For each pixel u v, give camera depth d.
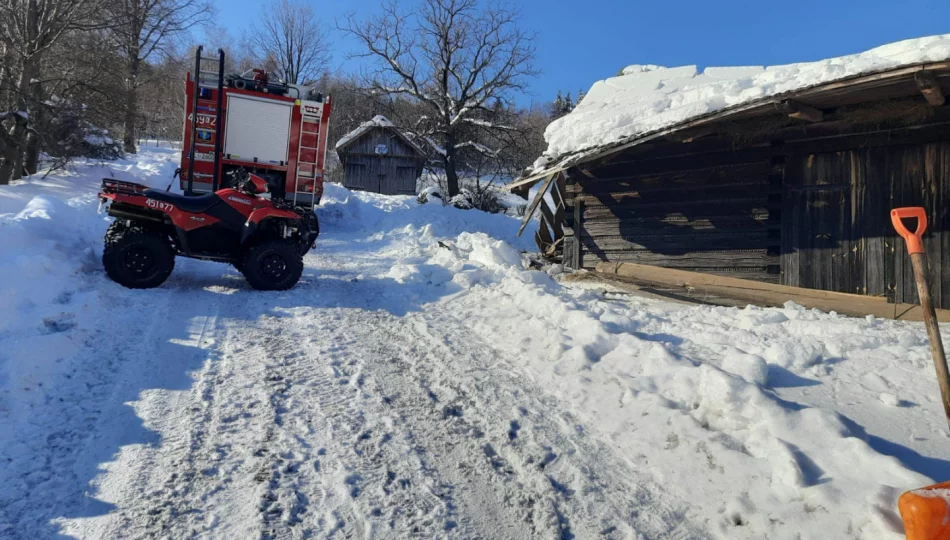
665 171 9.51
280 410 4.31
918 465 3.14
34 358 4.54
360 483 3.46
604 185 10.33
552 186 11.47
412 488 3.43
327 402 4.48
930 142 6.92
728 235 8.80
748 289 7.57
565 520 3.15
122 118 18.98
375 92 28.14
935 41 6.09
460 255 10.77
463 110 26.73
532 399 4.52
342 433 4.02
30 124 16.20
